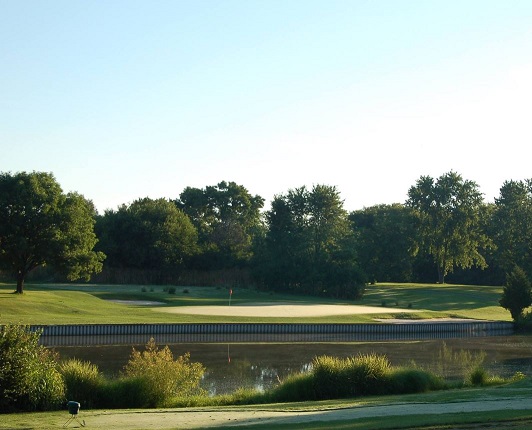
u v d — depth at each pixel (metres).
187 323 60.53
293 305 87.38
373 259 146.00
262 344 56.09
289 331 63.50
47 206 75.12
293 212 124.94
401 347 57.53
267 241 124.88
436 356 52.50
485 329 71.00
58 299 73.12
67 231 76.81
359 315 74.81
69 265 76.75
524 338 67.56
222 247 132.00
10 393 22.36
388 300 104.19
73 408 17.83
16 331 23.12
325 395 28.70
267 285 117.56
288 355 50.03
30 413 21.66
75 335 55.34
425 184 138.38
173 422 18.66
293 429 16.17
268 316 69.88
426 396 25.66
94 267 78.69
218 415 20.48
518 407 20.83
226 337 59.53
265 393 28.72
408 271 147.50
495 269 149.25
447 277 154.75
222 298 95.62
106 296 89.06
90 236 78.75
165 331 59.25
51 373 23.80
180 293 100.00
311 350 53.22
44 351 27.39
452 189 136.62
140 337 57.22
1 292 76.38
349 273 110.00
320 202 123.25
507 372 44.69
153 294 93.12
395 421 17.45
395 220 146.88
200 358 47.72
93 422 18.70
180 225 124.00
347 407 22.27
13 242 73.38
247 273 122.19
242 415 20.48
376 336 64.81
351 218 176.88
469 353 54.81
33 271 114.94
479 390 28.00
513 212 123.75
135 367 28.61
